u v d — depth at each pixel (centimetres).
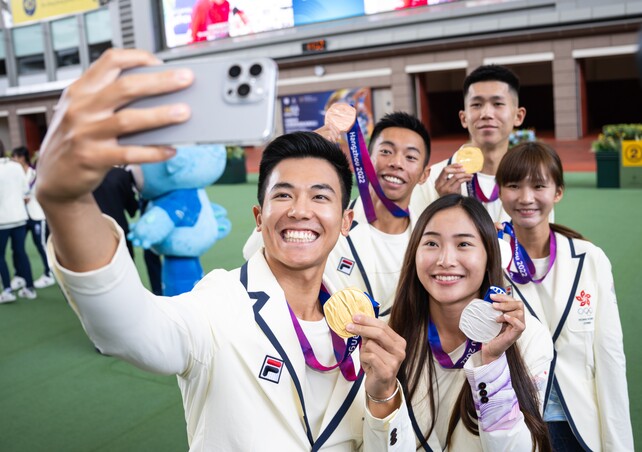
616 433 210
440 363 169
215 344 130
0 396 404
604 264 218
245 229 913
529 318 183
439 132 2203
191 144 79
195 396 132
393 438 134
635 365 390
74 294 93
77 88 75
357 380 144
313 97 1933
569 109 1661
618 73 2083
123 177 459
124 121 72
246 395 130
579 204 900
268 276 142
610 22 1515
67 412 377
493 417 151
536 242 227
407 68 1786
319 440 137
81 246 89
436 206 174
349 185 148
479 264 169
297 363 136
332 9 1806
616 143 1012
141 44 1934
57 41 2383
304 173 137
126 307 97
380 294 242
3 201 612
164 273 498
